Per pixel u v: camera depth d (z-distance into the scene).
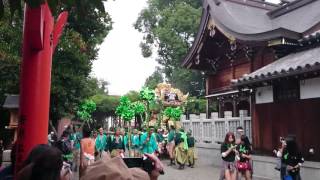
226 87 23.47
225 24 20.39
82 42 14.40
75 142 15.60
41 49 5.08
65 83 14.52
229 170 10.95
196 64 24.70
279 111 14.17
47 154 2.45
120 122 42.44
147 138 18.55
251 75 14.38
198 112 40.66
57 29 6.09
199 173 16.72
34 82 5.11
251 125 15.95
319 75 12.14
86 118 23.28
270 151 14.52
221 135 18.92
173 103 34.34
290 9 22.73
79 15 4.17
